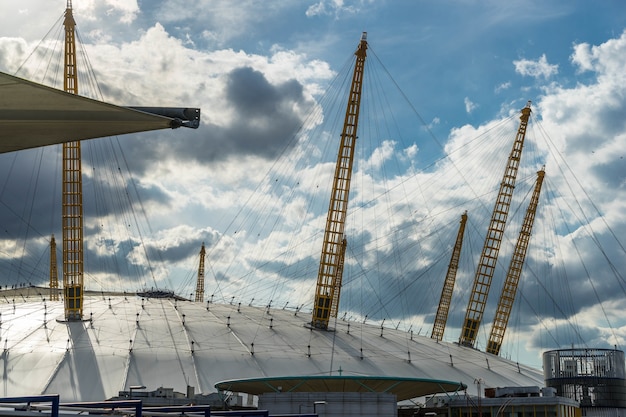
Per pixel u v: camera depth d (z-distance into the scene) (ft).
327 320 532.32
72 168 554.87
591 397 448.24
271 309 568.41
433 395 407.03
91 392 424.05
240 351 470.80
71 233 541.34
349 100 599.57
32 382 430.61
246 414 239.91
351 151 590.96
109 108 176.76
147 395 388.57
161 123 186.70
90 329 488.44
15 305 561.43
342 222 568.00
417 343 551.18
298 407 333.62
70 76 575.79
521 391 389.19
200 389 431.43
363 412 331.77
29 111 175.22
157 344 468.34
